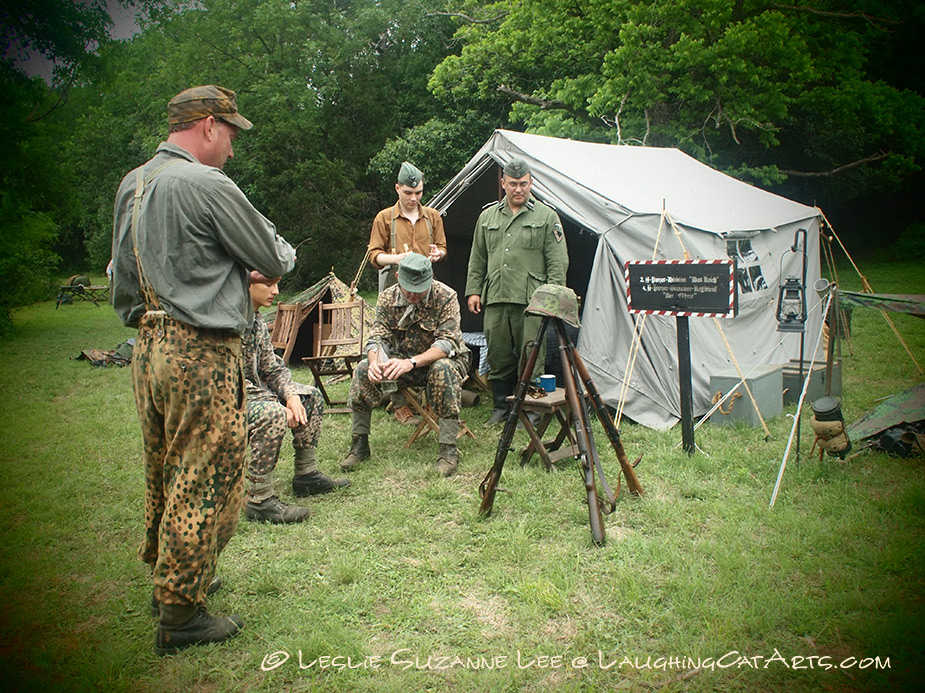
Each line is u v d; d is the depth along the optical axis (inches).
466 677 91.1
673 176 283.3
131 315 98.0
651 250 205.5
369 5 968.3
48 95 593.9
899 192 911.0
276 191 876.6
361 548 130.8
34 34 531.2
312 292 339.0
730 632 98.3
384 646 99.9
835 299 203.8
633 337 205.9
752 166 784.9
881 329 369.7
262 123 893.8
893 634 95.2
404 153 797.9
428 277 173.5
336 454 189.2
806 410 218.5
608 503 136.9
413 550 129.2
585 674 91.6
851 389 242.2
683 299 167.6
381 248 227.0
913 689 86.0
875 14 671.8
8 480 174.2
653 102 589.0
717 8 556.7
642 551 123.9
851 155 774.5
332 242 864.3
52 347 449.1
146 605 112.5
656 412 207.0
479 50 711.1
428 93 925.2
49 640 102.8
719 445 182.7
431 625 104.7
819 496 144.3
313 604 111.8
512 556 124.0
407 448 189.9
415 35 940.0
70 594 116.6
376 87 928.9
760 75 581.6
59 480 173.6
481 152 253.8
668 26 583.5
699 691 87.4
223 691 91.0
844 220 931.3
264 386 153.4
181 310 89.5
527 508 146.3
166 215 89.0
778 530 129.2
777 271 256.4
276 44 935.0
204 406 91.7
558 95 650.8
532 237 211.6
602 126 667.4
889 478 151.0
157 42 923.4
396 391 184.5
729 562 116.1
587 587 113.7
